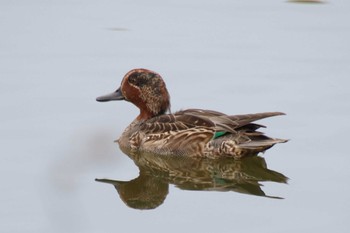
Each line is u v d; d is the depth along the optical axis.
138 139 25.33
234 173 23.80
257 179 22.98
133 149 25.39
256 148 23.61
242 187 22.22
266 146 23.45
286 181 22.28
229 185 22.47
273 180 22.55
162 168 24.27
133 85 26.03
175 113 25.34
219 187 22.28
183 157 24.56
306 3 39.28
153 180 23.05
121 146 25.81
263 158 24.20
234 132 23.62
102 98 26.38
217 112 24.83
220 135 24.05
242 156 24.00
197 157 24.44
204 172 24.00
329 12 37.81
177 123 24.72
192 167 24.44
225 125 23.81
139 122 26.19
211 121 24.17
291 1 39.62
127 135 25.80
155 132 25.00
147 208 20.56
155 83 26.02
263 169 23.52
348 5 38.84
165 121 25.03
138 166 24.22
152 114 26.23
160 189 22.25
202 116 24.62
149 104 26.08
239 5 39.09
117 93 26.53
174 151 24.59
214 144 24.09
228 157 24.16
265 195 21.31
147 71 26.11
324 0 39.66
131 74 26.08
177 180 23.14
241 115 24.05
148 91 25.98
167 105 26.27
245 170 23.98
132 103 26.41
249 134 23.88
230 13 37.81
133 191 21.95
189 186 22.47
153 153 24.97
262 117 23.73
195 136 24.27
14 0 39.19
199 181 22.98
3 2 38.88
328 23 36.22
